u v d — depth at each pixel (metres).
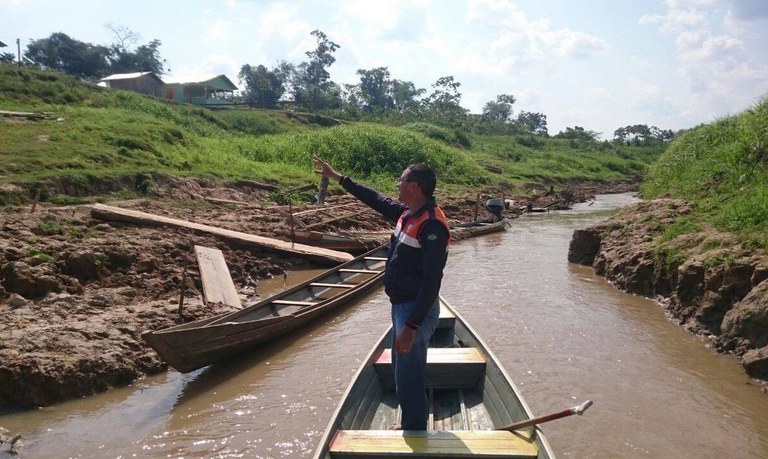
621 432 5.63
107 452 5.37
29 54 65.44
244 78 70.44
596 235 13.63
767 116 13.60
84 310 8.10
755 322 7.22
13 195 12.52
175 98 52.81
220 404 6.38
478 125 73.88
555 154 54.34
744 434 5.59
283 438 5.61
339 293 10.20
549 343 8.02
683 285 9.03
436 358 5.57
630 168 53.50
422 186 3.95
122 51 73.06
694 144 17.31
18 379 6.19
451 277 12.53
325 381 6.95
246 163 22.33
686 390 6.52
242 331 7.61
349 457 3.91
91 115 23.70
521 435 4.05
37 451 5.38
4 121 19.97
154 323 8.02
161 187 16.02
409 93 85.25
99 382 6.67
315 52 76.81
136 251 10.34
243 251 12.62
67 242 10.09
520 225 22.52
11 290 8.28
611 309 9.72
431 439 4.01
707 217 11.16
